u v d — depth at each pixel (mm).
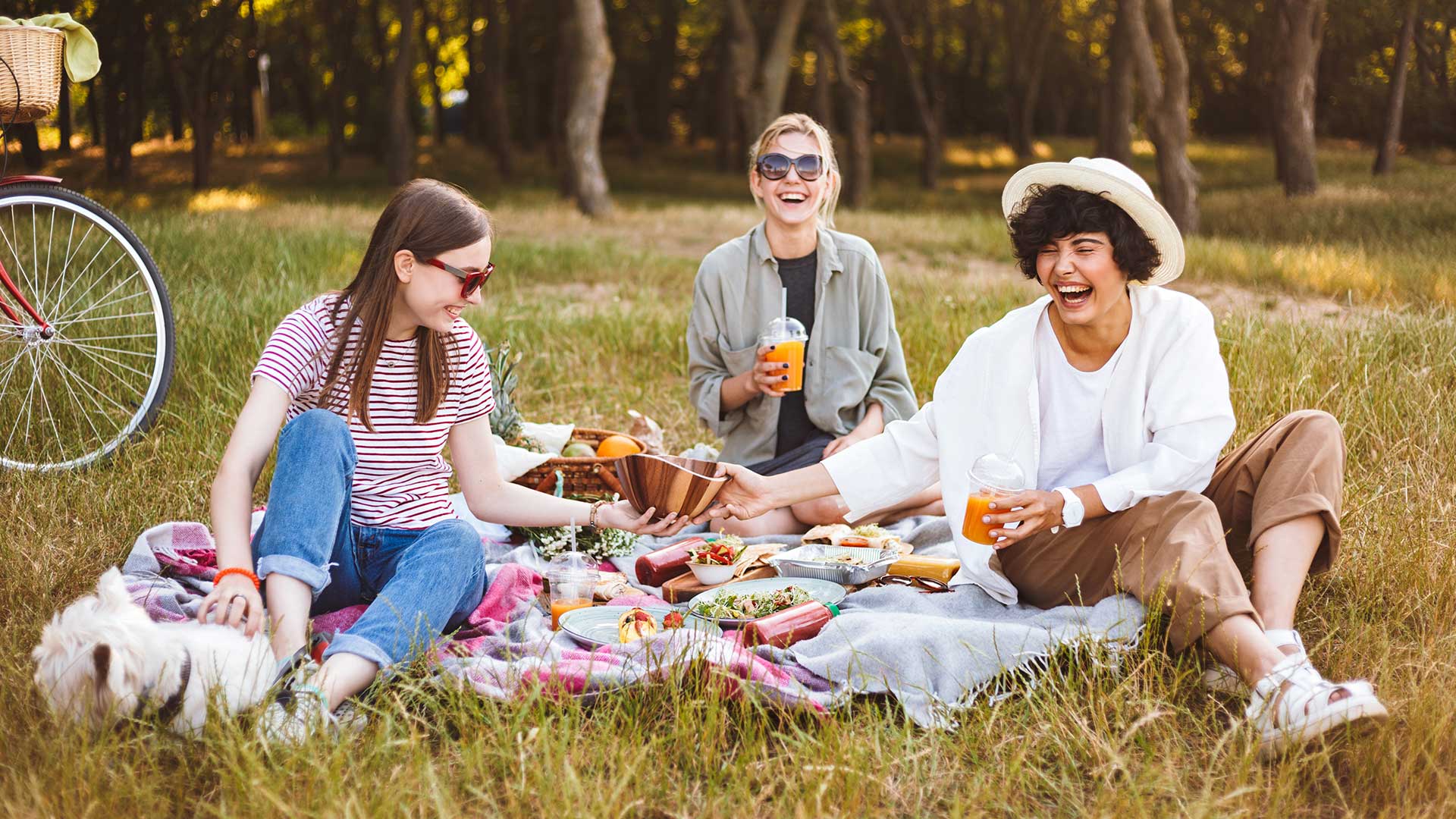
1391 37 21859
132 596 3293
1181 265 3150
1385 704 2723
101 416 5020
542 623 3414
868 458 3559
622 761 2506
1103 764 2531
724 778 2586
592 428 5215
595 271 11570
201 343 5902
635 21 35156
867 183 22672
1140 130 38062
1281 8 18312
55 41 4457
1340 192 17875
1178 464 3139
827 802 2459
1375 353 5598
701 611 3424
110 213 4898
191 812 2395
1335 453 3072
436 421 3225
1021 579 3383
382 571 3203
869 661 3008
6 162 4664
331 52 31250
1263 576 2959
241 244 10258
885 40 35781
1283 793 2424
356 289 3074
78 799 2314
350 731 2590
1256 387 5230
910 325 7418
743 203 24047
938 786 2574
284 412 3002
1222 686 2893
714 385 4414
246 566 2736
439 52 36219
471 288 3020
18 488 4250
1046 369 3336
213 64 23359
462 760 2553
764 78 21344
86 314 5703
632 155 36125
